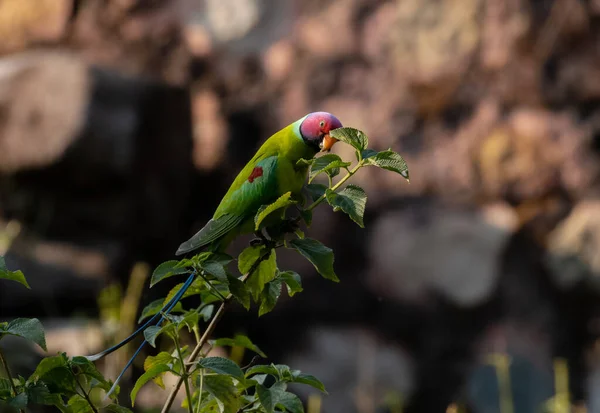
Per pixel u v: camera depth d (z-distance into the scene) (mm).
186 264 3111
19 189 11672
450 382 13430
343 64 14570
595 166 13555
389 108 14180
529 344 13367
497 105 13836
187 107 13484
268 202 4371
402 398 13289
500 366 6918
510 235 13430
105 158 11680
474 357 13430
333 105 14531
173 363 3203
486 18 13727
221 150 14805
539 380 13188
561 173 13594
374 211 13961
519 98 13797
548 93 13727
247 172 4414
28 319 2959
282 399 3092
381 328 13797
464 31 13766
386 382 13352
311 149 4363
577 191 13570
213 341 3449
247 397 3314
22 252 10984
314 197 3471
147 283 11438
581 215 13391
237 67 15016
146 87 12375
